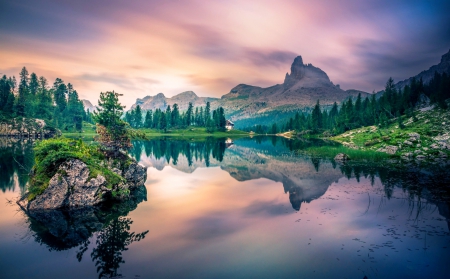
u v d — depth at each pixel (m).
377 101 138.25
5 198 29.61
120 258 16.44
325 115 179.00
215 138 157.50
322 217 23.39
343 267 15.04
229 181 40.53
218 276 14.27
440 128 68.25
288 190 33.59
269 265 15.35
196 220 23.22
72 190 27.30
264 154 74.56
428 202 26.50
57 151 28.89
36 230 21.16
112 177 30.97
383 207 25.42
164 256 16.62
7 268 15.40
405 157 55.38
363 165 48.75
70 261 16.19
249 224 22.06
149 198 30.83
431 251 16.72
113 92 38.31
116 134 37.88
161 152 81.19
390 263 15.41
